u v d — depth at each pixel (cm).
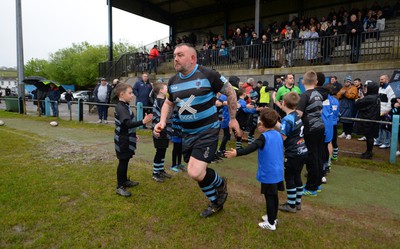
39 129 921
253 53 1129
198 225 298
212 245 265
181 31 2019
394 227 304
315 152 380
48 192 374
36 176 434
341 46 962
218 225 300
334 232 291
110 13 1650
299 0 1496
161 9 1900
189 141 300
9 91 3591
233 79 622
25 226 291
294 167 331
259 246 264
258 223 304
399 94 679
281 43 1056
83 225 294
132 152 372
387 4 1221
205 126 292
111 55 1698
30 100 1390
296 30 1238
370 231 295
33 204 339
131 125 351
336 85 774
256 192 397
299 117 337
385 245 269
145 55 1524
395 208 350
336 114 535
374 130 564
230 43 1367
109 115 1417
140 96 962
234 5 1748
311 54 1001
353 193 399
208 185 311
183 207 339
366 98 570
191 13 1933
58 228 287
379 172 492
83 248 255
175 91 299
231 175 473
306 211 341
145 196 370
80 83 4953
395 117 525
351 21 1008
